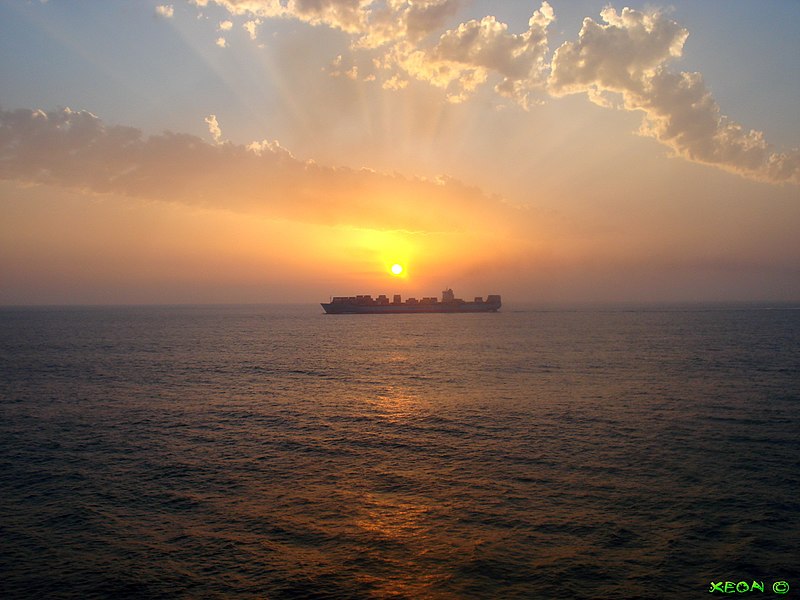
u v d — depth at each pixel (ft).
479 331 483.51
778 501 73.92
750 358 245.04
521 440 106.73
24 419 129.90
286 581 56.29
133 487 82.84
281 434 114.32
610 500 75.15
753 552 60.54
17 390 173.37
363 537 65.51
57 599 53.47
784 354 260.42
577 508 72.74
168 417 131.75
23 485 83.92
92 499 78.13
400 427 119.65
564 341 360.89
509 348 314.35
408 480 84.94
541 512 71.67
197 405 147.23
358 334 454.40
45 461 95.86
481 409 137.80
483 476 85.97
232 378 199.82
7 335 455.22
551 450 99.35
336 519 70.59
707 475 84.38
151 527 68.80
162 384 185.37
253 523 69.72
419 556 60.95
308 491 80.69
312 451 101.50
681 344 324.19
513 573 57.31
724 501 74.18
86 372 217.97
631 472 86.43
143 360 262.26
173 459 96.78
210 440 109.70
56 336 442.09
